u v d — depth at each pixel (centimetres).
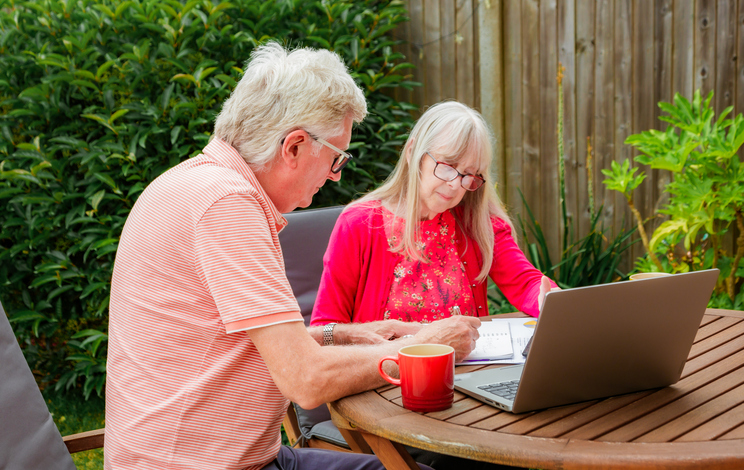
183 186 112
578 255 345
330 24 329
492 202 204
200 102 298
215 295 106
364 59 333
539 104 353
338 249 180
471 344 136
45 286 309
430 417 104
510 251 200
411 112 377
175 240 109
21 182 299
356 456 136
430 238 187
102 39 302
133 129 290
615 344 104
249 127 119
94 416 305
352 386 114
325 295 180
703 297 109
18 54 300
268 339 105
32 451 106
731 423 98
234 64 310
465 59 362
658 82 324
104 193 291
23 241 307
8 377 106
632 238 340
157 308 110
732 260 278
